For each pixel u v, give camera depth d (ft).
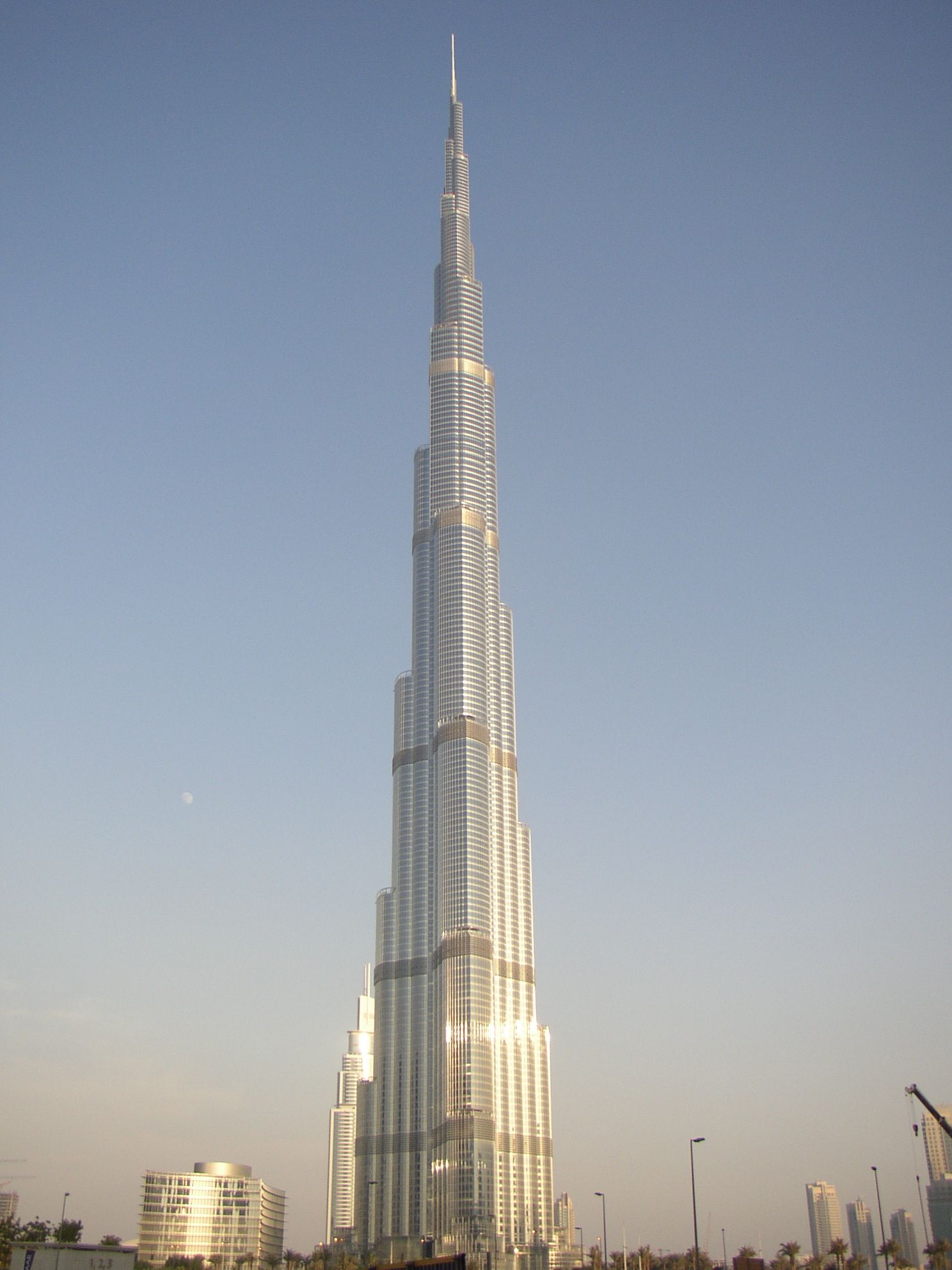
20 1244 537.65
